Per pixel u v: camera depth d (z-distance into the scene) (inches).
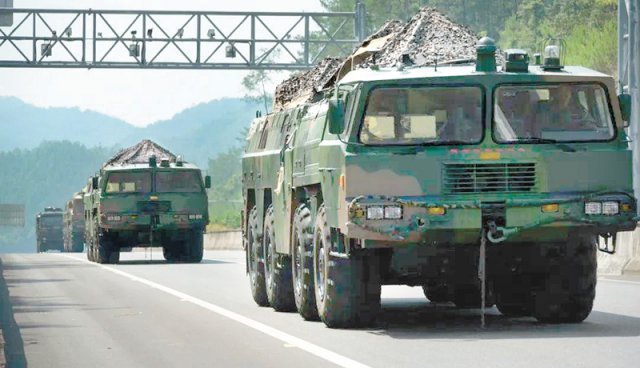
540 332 1117.1
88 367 968.3
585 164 1122.7
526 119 1132.5
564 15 6072.8
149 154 3334.2
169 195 3186.5
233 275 2404.0
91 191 3513.8
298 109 1366.9
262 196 1524.4
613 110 1138.7
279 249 1414.9
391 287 1838.1
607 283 1786.4
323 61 1572.3
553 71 1151.6
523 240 1123.3
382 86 1127.0
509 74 1135.0
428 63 1191.6
